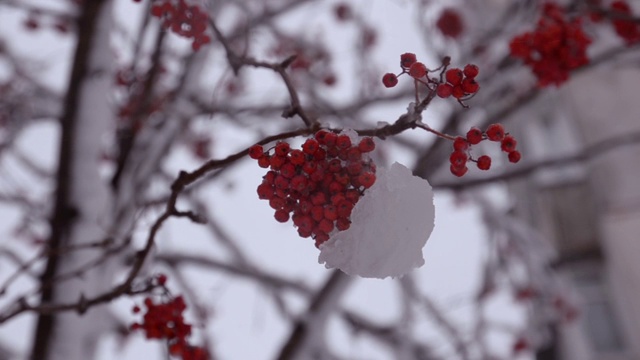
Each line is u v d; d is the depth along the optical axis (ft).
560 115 27.40
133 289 6.33
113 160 13.07
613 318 23.30
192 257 15.85
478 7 18.43
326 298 12.67
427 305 18.47
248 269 17.02
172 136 11.96
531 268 20.26
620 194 24.14
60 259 9.45
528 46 7.96
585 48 7.83
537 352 24.30
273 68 5.93
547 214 25.95
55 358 8.93
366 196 3.94
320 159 3.79
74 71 10.46
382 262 3.96
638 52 12.59
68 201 9.82
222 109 12.95
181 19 6.81
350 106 14.28
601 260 24.20
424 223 4.02
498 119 13.52
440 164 13.50
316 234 3.95
